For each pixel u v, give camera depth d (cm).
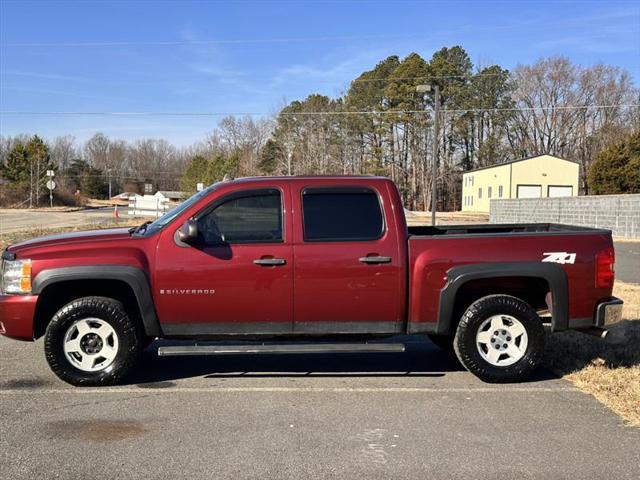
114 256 545
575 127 7212
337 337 579
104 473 382
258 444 430
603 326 582
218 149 8650
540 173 5388
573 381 582
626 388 553
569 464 398
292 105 7756
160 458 405
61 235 605
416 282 561
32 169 6825
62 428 458
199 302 549
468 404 518
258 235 556
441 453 415
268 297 552
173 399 528
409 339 769
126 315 561
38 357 668
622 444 432
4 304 545
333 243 556
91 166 11712
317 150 6894
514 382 580
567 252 571
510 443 433
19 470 386
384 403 520
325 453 414
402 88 6956
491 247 567
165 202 3356
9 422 470
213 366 638
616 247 2175
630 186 4091
